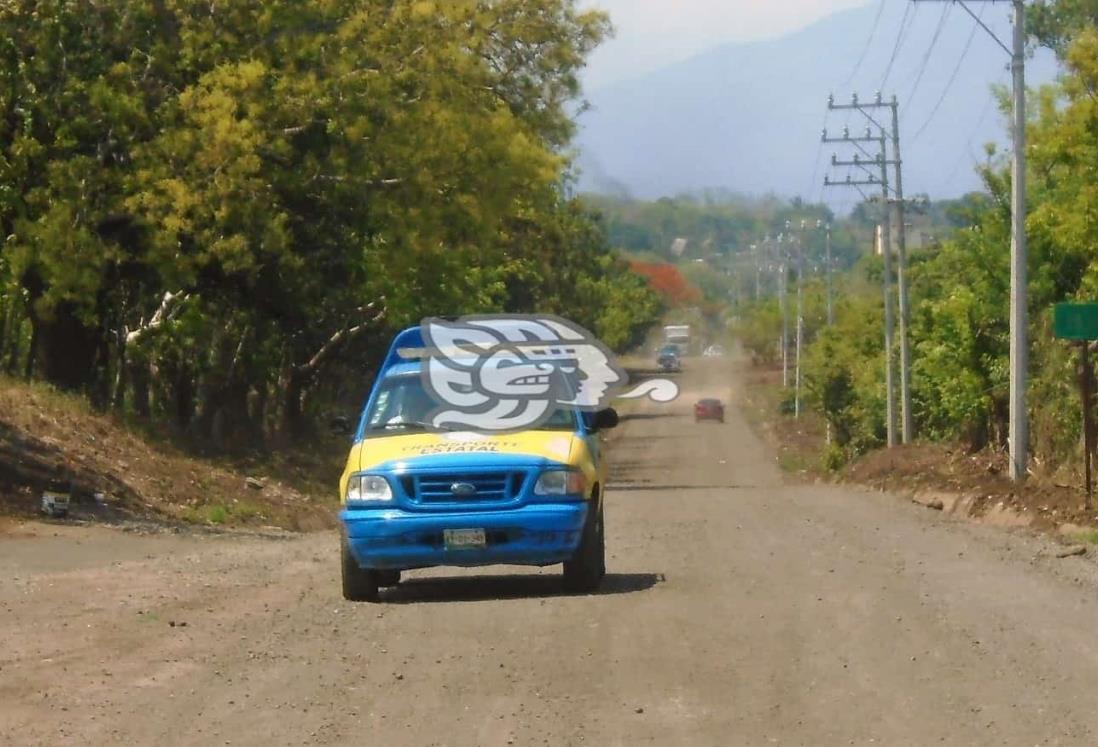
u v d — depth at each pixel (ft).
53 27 91.35
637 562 53.26
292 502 101.35
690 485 167.94
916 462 134.00
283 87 101.14
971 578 46.78
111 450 90.02
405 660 34.37
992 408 127.03
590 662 33.37
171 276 97.76
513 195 126.93
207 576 51.80
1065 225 90.89
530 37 146.10
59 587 48.21
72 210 91.76
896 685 30.63
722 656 33.73
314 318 126.21
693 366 412.77
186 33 97.50
